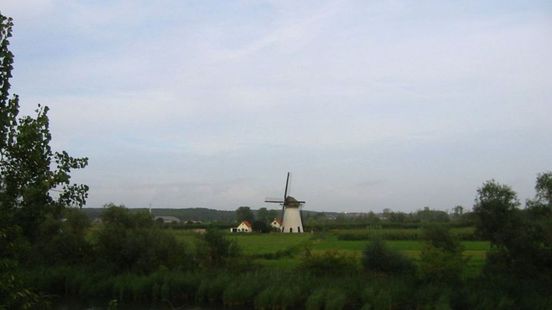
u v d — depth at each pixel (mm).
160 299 47469
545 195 43938
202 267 54875
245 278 47469
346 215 155375
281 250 68250
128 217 62594
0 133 8539
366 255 51438
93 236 59406
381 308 39938
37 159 8867
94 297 49000
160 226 66062
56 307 43938
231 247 56469
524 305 37781
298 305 42531
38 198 9016
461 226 84938
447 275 44750
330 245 76312
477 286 42344
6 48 8211
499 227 44750
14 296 8555
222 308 43562
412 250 63875
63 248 56375
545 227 42500
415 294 41312
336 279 46625
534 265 43375
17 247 8859
